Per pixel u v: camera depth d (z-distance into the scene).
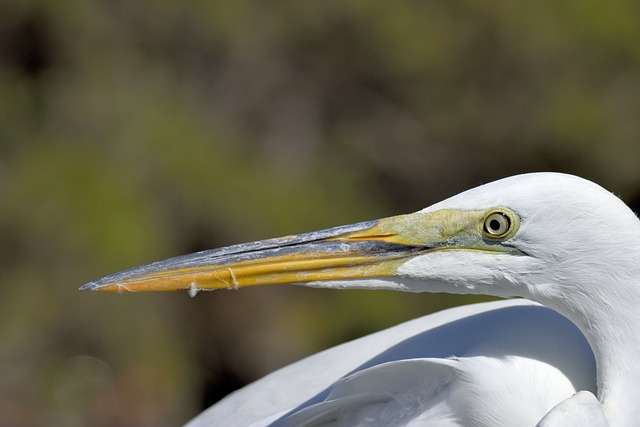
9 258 10.55
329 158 12.14
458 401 4.48
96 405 10.65
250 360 11.40
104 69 11.61
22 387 10.62
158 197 10.82
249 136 11.97
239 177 11.16
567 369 4.47
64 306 10.55
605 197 4.26
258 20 12.16
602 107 12.07
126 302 10.80
